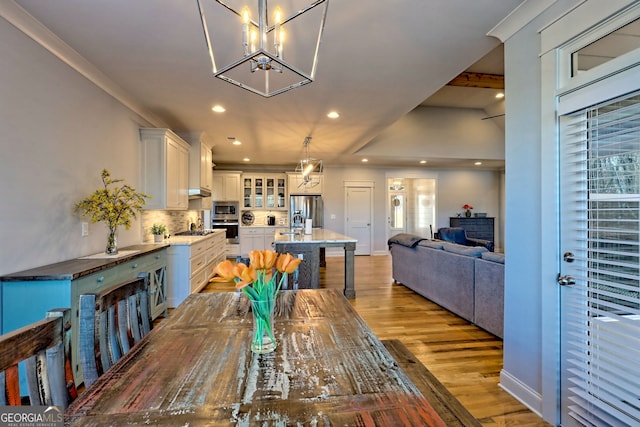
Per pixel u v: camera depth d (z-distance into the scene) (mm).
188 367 1016
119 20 2014
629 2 1355
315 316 1513
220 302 1735
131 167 3516
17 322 1929
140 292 1449
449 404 1309
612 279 1498
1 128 1906
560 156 1708
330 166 8438
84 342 1061
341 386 907
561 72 1705
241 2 1826
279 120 4188
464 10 1915
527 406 1938
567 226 1680
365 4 1857
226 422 752
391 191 9883
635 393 1319
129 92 3211
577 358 1628
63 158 2438
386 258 8062
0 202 1900
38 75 2178
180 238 4523
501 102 6574
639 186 1370
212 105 3594
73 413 781
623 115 1439
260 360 1063
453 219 8711
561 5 1682
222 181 7957
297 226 8008
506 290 2125
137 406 811
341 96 3330
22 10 1912
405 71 2756
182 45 2314
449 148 6961
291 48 2355
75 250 2586
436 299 4031
